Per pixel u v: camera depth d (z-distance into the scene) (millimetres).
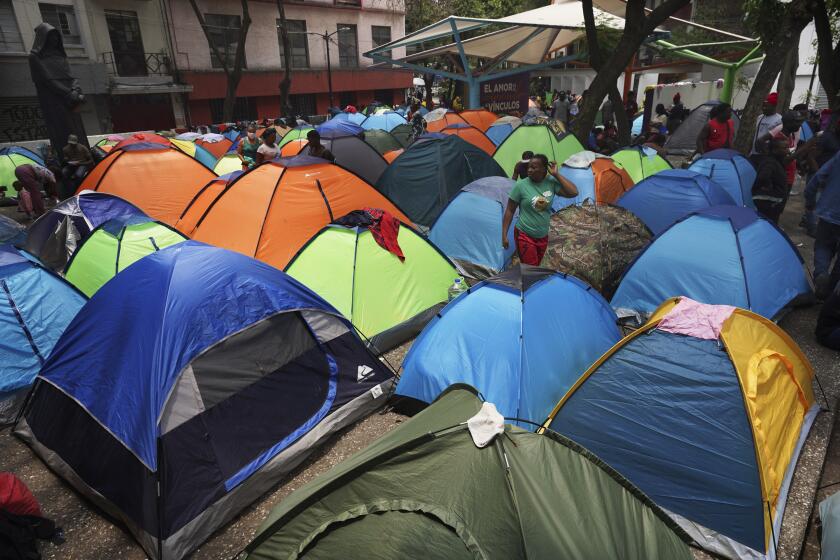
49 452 3709
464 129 12836
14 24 20141
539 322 3889
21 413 4031
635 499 2447
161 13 24859
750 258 5055
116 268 5992
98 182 9008
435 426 2486
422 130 18000
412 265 5609
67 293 4891
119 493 3223
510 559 1931
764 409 3117
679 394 3139
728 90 17234
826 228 5762
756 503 2824
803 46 21234
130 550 3115
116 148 9672
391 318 5293
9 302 4496
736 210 5473
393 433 2650
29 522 3080
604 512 2246
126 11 23625
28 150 13633
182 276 3672
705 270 5090
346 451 3928
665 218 6996
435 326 4211
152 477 3061
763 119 9125
